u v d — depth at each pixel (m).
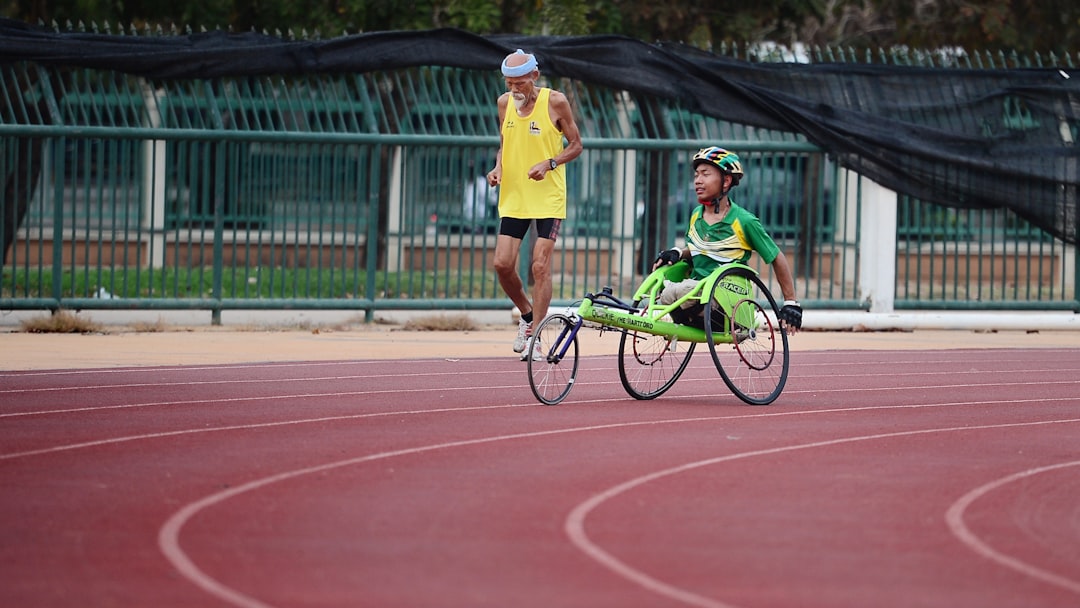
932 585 18.02
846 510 22.12
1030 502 22.98
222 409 31.41
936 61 57.31
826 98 54.44
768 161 61.41
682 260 33.78
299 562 18.61
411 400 33.16
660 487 23.56
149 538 19.72
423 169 52.56
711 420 30.75
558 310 32.59
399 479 23.89
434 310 53.09
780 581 18.09
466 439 27.81
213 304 51.09
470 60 52.31
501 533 20.31
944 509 22.34
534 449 26.80
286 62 51.00
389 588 17.50
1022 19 74.56
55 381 35.72
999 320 53.91
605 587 17.69
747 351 33.94
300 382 36.25
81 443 26.88
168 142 50.66
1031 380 39.75
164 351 42.84
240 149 51.38
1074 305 56.25
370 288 52.47
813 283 61.78
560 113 36.47
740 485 23.84
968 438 29.12
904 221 57.53
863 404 34.06
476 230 57.25
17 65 49.72
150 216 51.53
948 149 54.38
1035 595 17.66
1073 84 55.19
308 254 52.06
